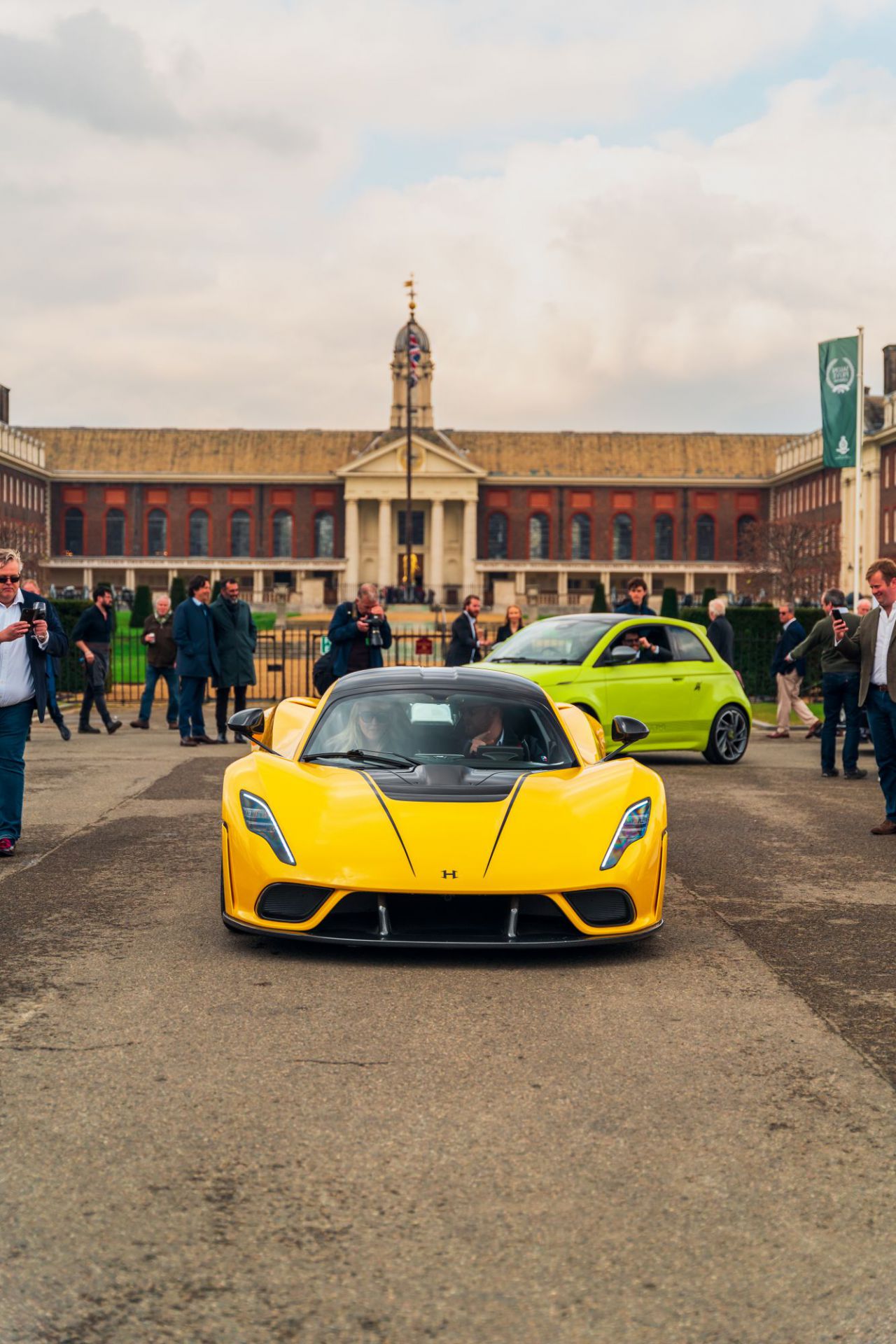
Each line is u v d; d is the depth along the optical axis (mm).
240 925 5902
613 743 13656
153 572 103000
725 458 104500
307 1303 2889
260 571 101750
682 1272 3039
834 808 11250
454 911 5766
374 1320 2826
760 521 99938
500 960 5949
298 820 5922
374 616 13500
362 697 7078
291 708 8125
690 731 14375
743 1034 4859
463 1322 2820
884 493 76000
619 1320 2836
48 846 8961
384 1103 4094
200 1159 3645
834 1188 3504
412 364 72500
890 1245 3182
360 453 104125
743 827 10164
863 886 7836
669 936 6492
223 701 16469
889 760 9797
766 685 27062
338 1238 3186
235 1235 3199
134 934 6379
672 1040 4773
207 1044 4656
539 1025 4938
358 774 6328
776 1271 3047
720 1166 3639
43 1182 3484
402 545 103500
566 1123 3945
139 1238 3182
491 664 13984
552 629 14461
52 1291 2936
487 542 103312
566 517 103000
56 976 5590
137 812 10508
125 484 102375
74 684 25500
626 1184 3516
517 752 6742
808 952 6168
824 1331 2801
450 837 5754
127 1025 4883
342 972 5688
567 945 5762
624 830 6027
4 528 84812
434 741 6773
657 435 106812
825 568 82750
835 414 26969
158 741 16812
